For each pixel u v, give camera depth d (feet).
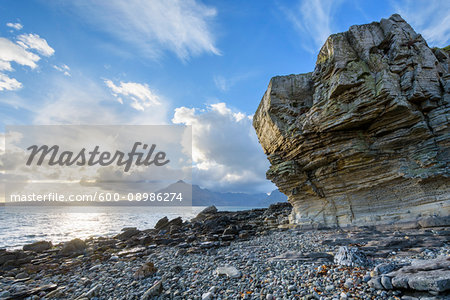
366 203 64.49
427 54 56.75
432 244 39.14
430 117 54.75
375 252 37.83
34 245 72.13
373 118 57.06
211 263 41.57
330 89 61.62
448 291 19.45
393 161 58.65
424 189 54.49
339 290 24.17
